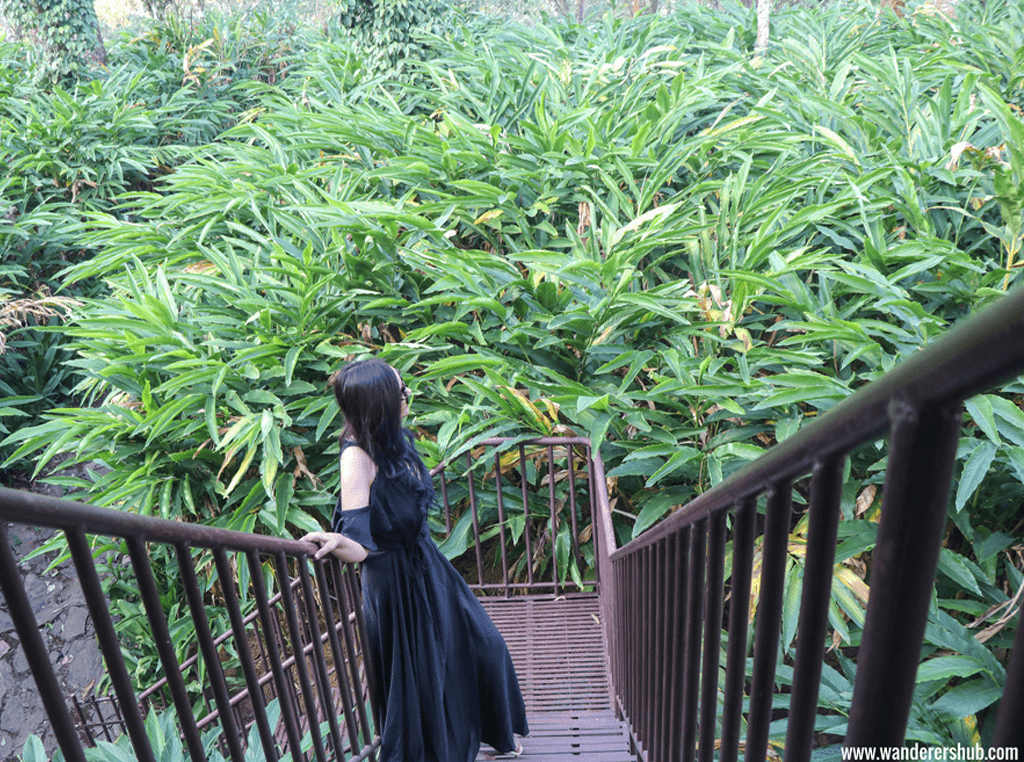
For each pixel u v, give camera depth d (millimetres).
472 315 5039
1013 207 4121
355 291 4977
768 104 6422
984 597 3305
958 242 4984
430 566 2283
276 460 4348
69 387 7840
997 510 3650
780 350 3941
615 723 2789
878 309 4039
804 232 5117
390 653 2264
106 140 9422
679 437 3984
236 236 6574
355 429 2035
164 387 4418
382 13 9312
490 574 4793
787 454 642
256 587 1553
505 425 4074
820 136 5758
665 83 6895
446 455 4250
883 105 6086
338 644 2002
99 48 11320
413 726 2225
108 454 4762
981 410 3049
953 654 2992
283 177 6215
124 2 21312
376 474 2076
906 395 411
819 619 637
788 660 3232
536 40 9141
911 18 9047
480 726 2465
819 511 596
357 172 6426
